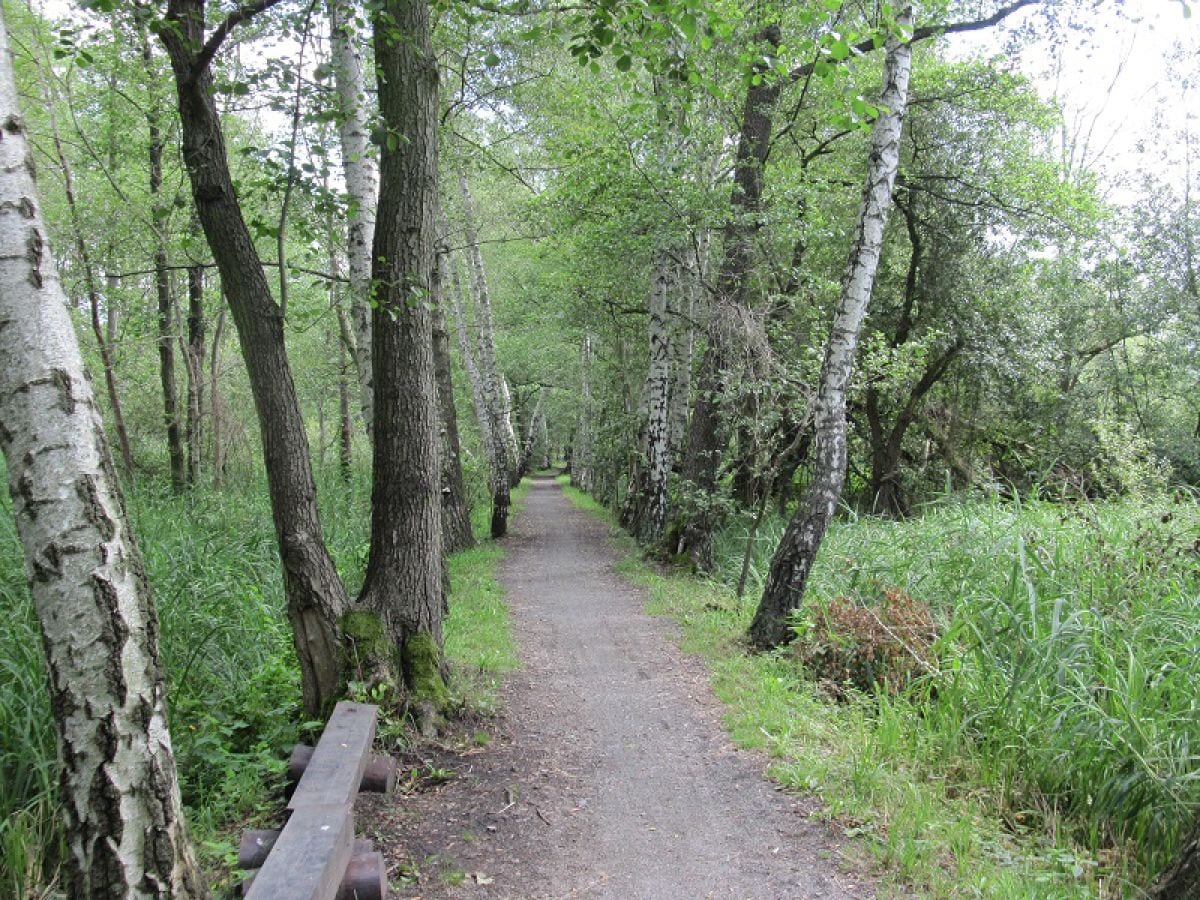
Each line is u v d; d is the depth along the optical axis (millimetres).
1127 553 6719
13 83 2555
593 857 3877
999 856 3852
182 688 5074
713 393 11805
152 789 2566
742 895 3520
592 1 4582
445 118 11164
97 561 2482
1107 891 3738
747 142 11188
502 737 5438
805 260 15156
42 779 3877
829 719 5652
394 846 3949
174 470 13586
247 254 4797
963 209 15172
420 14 5285
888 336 16406
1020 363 16109
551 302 19938
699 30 4797
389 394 5469
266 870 2732
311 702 5051
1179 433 20750
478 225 19062
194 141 4613
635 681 6805
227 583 6566
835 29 4840
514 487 40594
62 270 11297
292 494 5035
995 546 7332
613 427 24000
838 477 7379
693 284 14453
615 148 10852
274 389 4941
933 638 6328
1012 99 13492
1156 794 4336
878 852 3791
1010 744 4844
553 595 11078
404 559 5508
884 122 7098
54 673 2463
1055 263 18328
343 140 7586
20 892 3418
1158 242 20266
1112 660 5145
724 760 5031
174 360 15078
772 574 7512
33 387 2426
